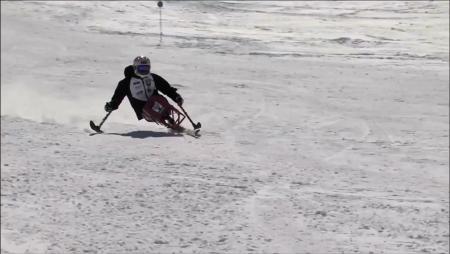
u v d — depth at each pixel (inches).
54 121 1595.7
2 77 2527.1
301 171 1136.2
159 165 1093.1
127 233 698.8
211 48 4138.8
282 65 3508.9
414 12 5900.6
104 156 1134.4
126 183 936.3
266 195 927.7
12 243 629.0
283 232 752.3
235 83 2738.7
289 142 1469.0
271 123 1771.7
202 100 2212.1
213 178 1015.0
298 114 1990.7
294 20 5565.9
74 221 727.7
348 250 701.9
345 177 1112.8
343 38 4746.6
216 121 1774.1
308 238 737.0
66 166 1017.5
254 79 2898.6
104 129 1497.3
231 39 4554.6
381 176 1152.2
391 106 2300.7
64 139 1277.1
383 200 946.7
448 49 4441.4
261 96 2384.4
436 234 780.0
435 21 5492.1
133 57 3503.9
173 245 670.5
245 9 5999.0
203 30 4926.2
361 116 2032.5
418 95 2640.3
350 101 2385.6
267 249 682.8
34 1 5447.8
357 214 857.5
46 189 856.9
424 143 1590.8
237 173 1069.1
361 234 766.5
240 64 3459.6
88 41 4020.7
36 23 4584.2
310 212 850.1
